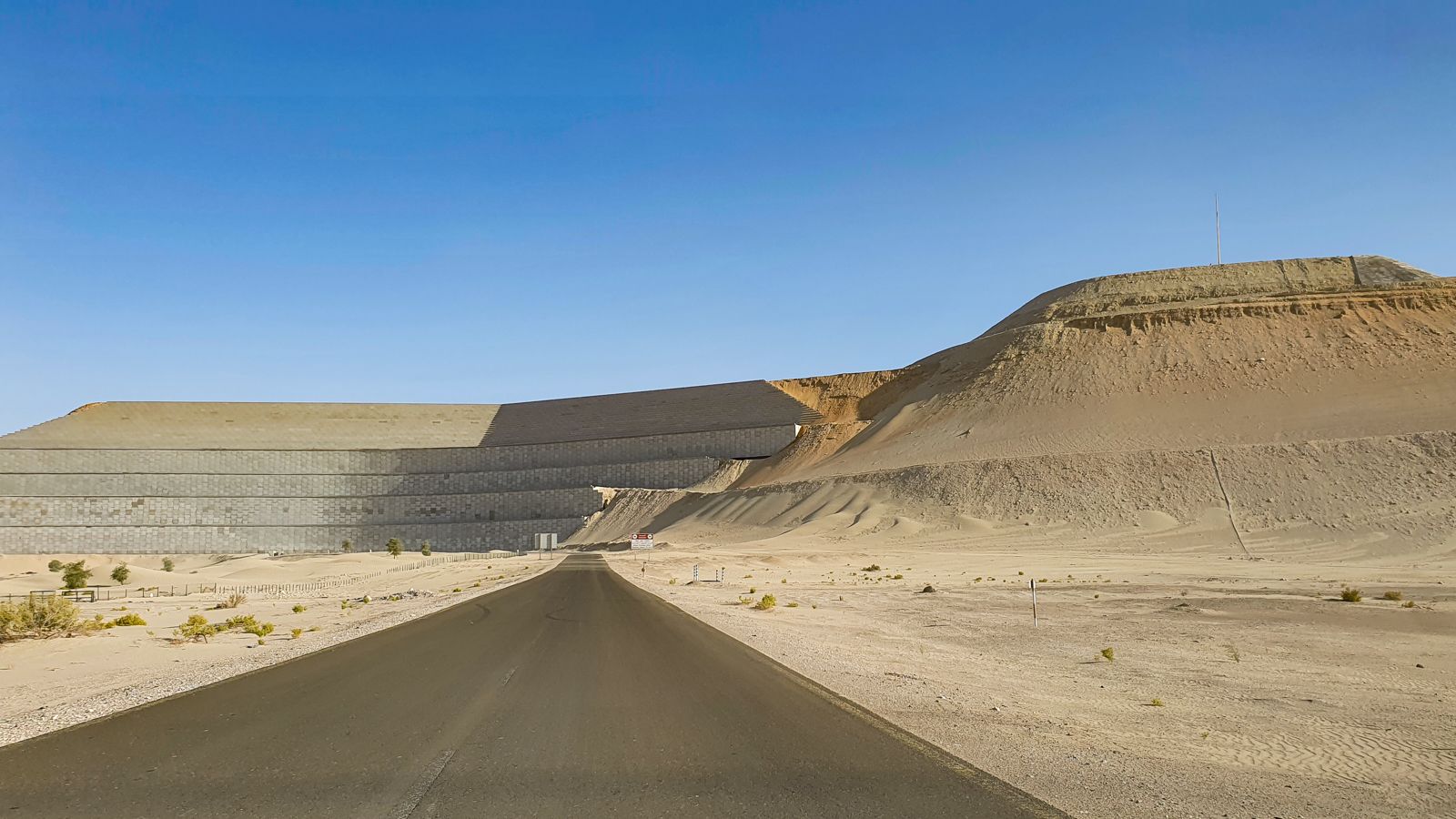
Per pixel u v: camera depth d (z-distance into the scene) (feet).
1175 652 78.07
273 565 372.99
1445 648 80.28
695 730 39.24
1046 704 49.65
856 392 625.00
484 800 28.37
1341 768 35.35
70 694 54.13
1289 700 53.57
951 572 216.54
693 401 648.79
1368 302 463.83
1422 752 38.75
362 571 335.88
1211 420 398.21
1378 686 59.62
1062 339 511.81
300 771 32.14
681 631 85.30
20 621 91.71
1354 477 302.25
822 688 50.98
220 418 650.84
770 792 29.37
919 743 36.63
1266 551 253.03
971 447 434.71
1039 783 31.04
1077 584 167.94
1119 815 27.12
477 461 601.62
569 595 139.44
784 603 133.59
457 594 155.63
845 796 28.84
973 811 27.25
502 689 50.44
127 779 31.14
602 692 49.42
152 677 61.21
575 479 577.84
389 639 79.82
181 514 544.21
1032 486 360.28
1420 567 199.72
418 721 41.37
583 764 33.04
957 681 58.23
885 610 122.83
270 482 569.64
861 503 397.80
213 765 33.01
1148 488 334.44
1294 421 376.27
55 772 32.24
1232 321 478.18
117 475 552.82
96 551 531.09
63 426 625.41
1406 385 386.93
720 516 458.91
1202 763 35.09
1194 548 272.10
